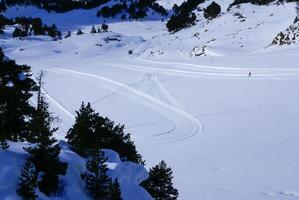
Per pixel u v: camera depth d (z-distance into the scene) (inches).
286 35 3860.7
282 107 2330.2
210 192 1235.2
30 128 716.7
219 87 2928.2
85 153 761.6
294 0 5027.1
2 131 663.8
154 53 5027.1
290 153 1669.5
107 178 647.8
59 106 2780.5
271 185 1311.5
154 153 1776.6
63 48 6269.7
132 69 3981.3
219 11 6117.1
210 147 1834.4
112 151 781.9
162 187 831.1
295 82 2728.8
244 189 1270.9
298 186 1304.1
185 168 1525.6
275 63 3196.4
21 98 781.9
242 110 2390.5
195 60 3983.8
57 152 578.9
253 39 4365.2
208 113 2439.7
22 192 502.9
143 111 2618.1
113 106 2765.7
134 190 679.1
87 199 592.7
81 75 3873.0
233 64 3415.4
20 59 5472.4
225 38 4554.6
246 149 1756.9
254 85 2815.0
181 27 6653.5
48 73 4055.1
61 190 573.9
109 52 5856.3
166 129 2229.3
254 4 5556.1
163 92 3026.6
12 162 541.3
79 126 791.1
